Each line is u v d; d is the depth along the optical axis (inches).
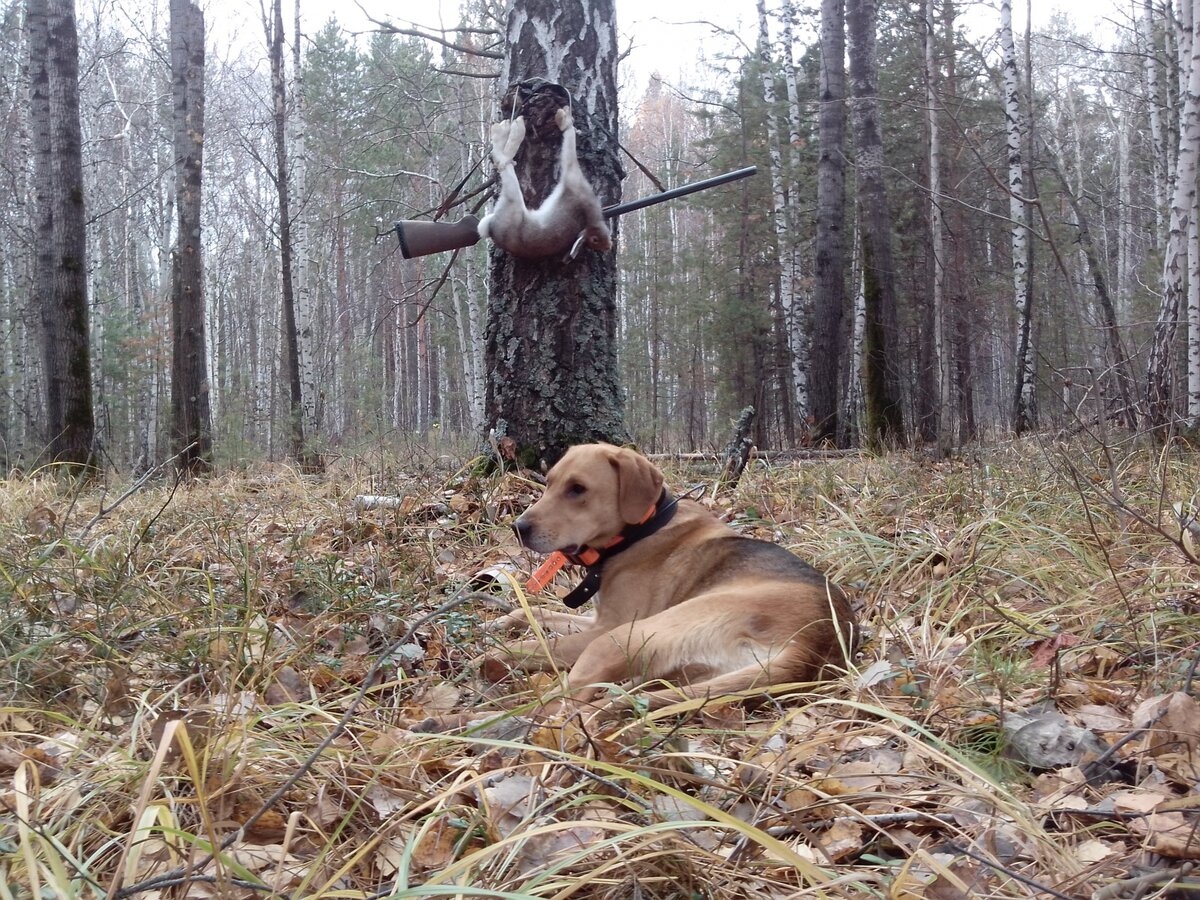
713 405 1160.2
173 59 578.6
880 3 997.8
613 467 165.5
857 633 144.3
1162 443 332.8
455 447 417.1
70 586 156.0
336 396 1154.0
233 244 1774.1
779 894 78.9
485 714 122.0
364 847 75.6
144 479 205.5
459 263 1120.2
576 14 270.8
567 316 268.5
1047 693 125.6
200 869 74.3
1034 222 919.7
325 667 135.6
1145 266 1118.4
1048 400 677.9
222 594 160.9
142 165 1210.0
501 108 270.5
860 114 633.6
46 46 500.1
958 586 173.6
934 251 661.9
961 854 84.7
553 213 230.1
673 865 78.2
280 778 93.8
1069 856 81.2
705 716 118.4
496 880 77.2
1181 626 143.6
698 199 983.0
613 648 137.0
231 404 828.0
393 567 193.5
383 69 1019.3
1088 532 195.0
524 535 163.0
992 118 948.0
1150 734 104.5
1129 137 1398.9
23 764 88.0
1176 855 80.0
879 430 616.4
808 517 246.7
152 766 72.9
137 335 906.1
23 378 812.0
